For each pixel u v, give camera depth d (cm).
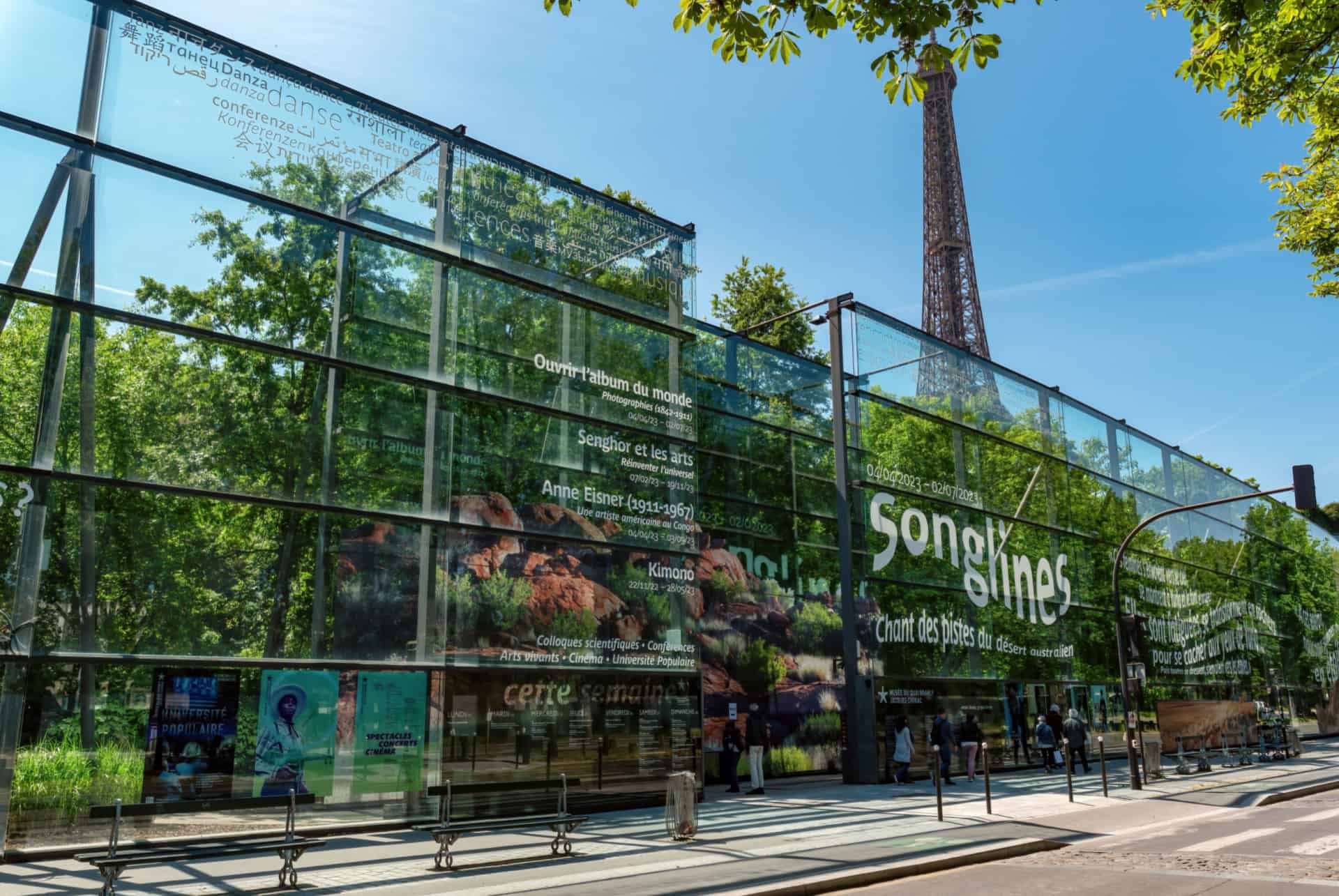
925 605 2661
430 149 1803
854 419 2639
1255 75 1409
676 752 1923
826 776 2606
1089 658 3206
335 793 1515
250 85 1600
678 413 2106
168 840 1216
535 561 1805
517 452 1828
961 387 2964
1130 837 1520
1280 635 4609
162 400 1473
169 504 1466
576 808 1734
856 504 2575
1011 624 2925
